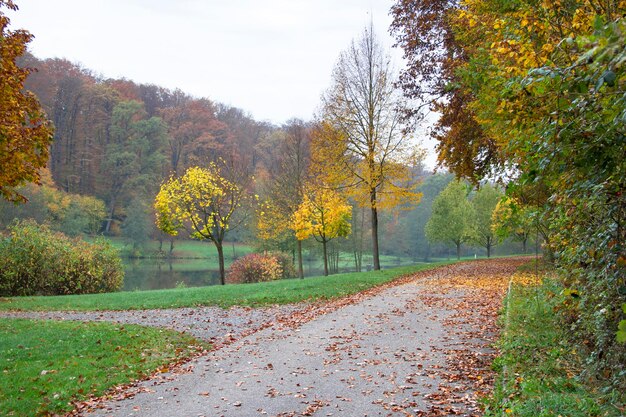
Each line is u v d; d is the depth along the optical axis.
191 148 68.25
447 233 43.59
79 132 65.50
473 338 9.10
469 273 22.38
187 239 65.94
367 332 10.16
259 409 6.01
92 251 23.25
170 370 8.12
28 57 58.12
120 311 14.88
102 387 7.11
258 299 15.47
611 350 4.93
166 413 6.03
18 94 9.97
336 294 16.09
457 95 15.67
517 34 5.27
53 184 53.06
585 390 5.18
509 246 60.28
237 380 7.30
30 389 6.87
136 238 55.97
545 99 3.86
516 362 6.70
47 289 21.84
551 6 4.74
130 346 9.45
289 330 10.85
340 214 26.61
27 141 9.98
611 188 3.80
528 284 14.59
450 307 12.65
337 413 5.75
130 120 67.94
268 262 32.72
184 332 11.17
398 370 7.35
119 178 64.38
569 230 5.73
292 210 29.27
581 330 6.56
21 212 40.47
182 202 24.23
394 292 16.19
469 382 6.57
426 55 18.73
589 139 3.51
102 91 68.75
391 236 64.50
